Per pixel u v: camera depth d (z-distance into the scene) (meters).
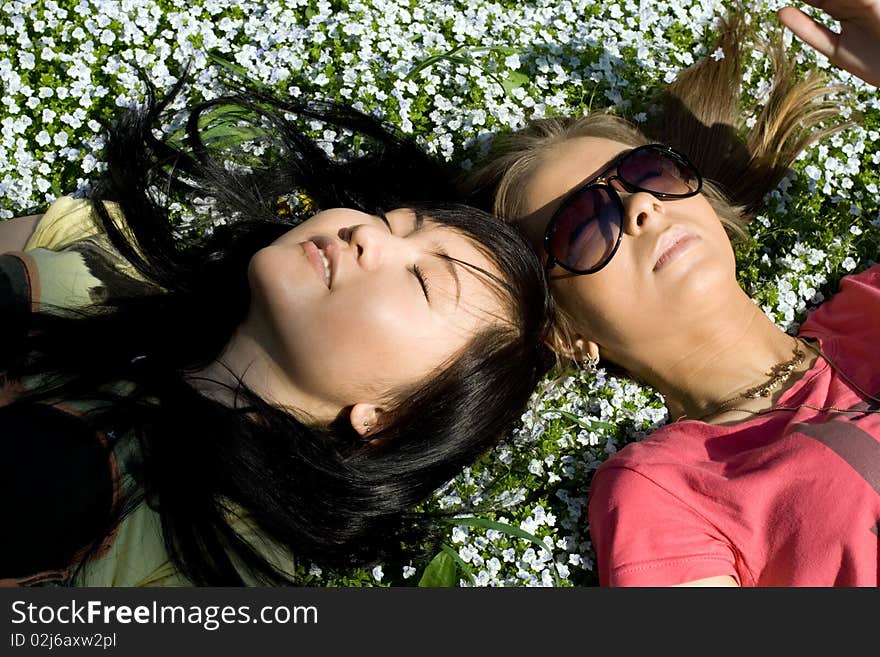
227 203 1.36
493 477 1.30
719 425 1.27
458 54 1.46
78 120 1.39
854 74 1.35
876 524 1.17
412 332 1.19
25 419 1.19
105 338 1.25
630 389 1.34
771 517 1.19
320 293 1.18
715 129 1.43
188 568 1.20
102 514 1.18
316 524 1.23
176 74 1.44
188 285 1.31
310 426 1.23
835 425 1.20
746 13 1.53
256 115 1.42
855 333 1.30
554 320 1.29
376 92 1.43
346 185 1.38
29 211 1.38
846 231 1.41
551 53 1.50
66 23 1.42
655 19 1.53
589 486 1.30
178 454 1.21
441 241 1.22
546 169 1.32
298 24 1.49
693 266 1.26
